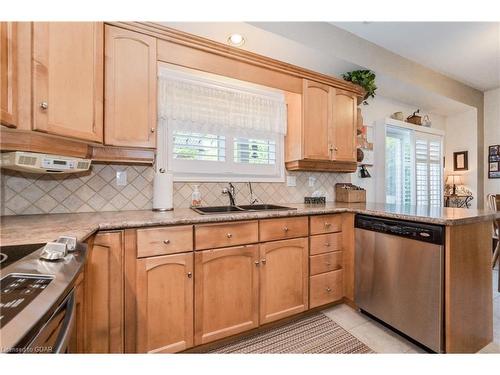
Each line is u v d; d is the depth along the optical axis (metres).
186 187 2.20
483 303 1.64
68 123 1.33
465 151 4.23
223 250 1.65
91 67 1.44
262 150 2.60
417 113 3.96
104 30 1.58
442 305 1.46
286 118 2.62
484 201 4.09
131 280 1.39
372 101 3.43
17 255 0.82
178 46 1.83
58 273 0.70
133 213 1.78
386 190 3.24
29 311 0.52
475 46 2.79
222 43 1.97
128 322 1.38
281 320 1.95
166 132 2.14
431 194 3.68
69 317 0.69
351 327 1.91
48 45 1.24
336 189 3.01
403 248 1.69
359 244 2.05
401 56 2.99
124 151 1.71
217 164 2.37
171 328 1.49
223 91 2.31
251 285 1.76
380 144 3.28
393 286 1.76
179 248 1.51
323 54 2.40
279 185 2.67
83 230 1.16
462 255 1.51
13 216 1.57
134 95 1.67
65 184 1.76
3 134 1.16
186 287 1.53
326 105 2.55
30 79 1.17
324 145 2.54
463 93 3.80
